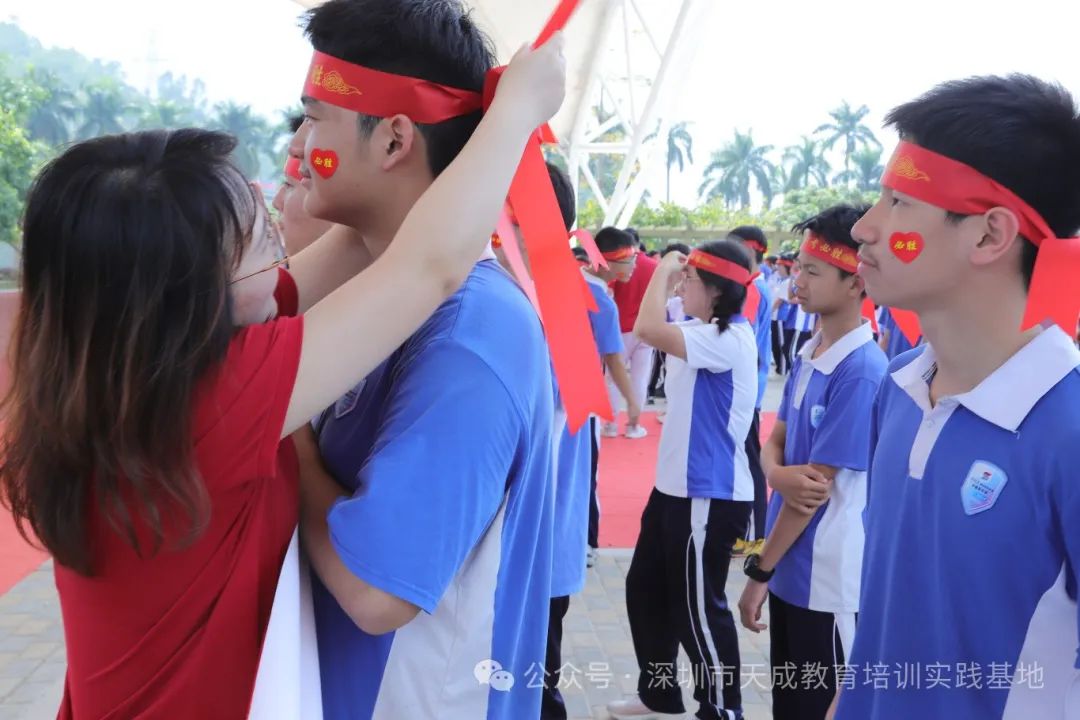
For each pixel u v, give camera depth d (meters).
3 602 3.38
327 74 0.95
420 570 0.85
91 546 0.82
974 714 1.06
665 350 2.47
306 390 0.81
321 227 1.52
